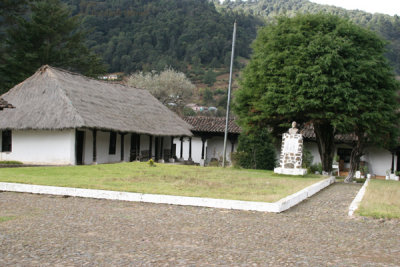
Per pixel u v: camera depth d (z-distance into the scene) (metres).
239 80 24.45
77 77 26.28
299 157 17.94
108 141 25.39
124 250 5.43
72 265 4.77
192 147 38.41
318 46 19.80
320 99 19.91
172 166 19.89
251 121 22.80
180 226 6.90
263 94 21.58
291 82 20.30
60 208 8.38
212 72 84.50
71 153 21.75
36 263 4.82
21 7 37.72
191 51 88.19
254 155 29.39
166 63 76.56
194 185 11.79
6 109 23.02
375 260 5.18
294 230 6.79
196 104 71.94
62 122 20.73
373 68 20.30
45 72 24.47
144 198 9.31
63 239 5.94
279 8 128.62
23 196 9.84
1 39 37.31
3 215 7.59
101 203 9.06
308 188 11.88
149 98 32.22
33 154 22.80
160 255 5.21
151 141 29.52
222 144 36.75
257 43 23.22
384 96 21.12
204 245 5.74
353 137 29.08
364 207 8.84
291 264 4.92
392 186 15.20
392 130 22.83
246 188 11.56
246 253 5.37
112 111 24.52
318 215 8.23
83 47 41.22
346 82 19.64
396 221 7.61
